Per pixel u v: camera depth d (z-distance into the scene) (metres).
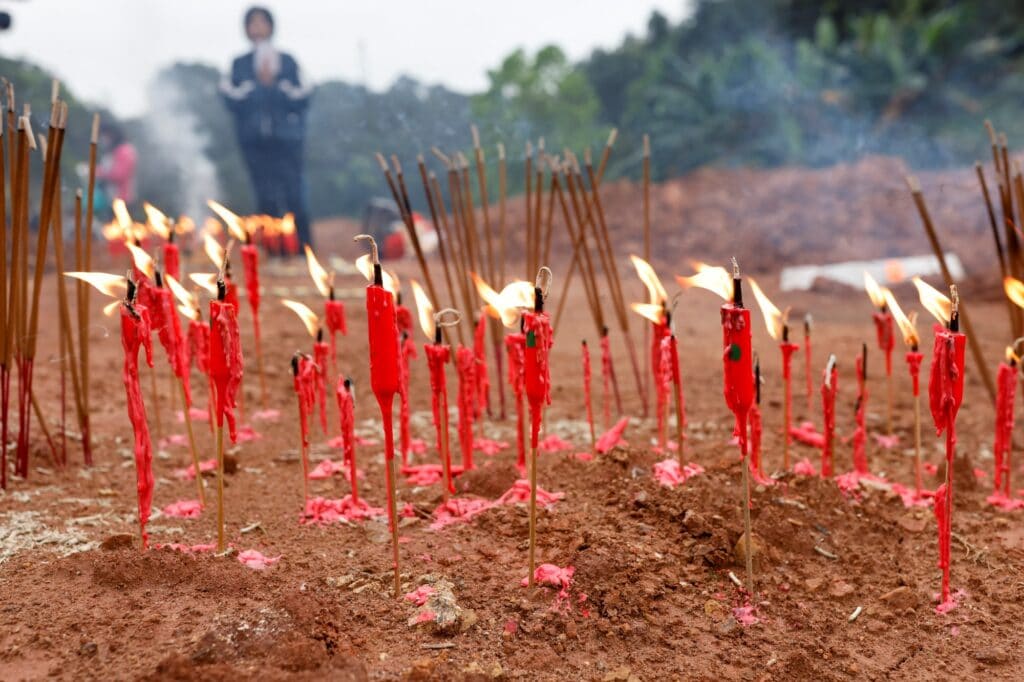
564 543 3.30
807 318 5.20
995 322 9.06
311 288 11.20
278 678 2.45
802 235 14.44
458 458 4.69
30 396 4.24
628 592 3.01
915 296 10.93
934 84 20.91
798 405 5.93
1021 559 3.47
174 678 2.43
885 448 5.04
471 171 18.44
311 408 3.82
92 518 3.70
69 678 2.52
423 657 2.69
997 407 4.11
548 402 2.93
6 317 4.01
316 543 3.46
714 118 22.42
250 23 13.62
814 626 2.99
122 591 2.97
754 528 3.45
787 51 24.36
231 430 3.28
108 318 9.03
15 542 3.41
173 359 3.73
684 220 15.68
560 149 21.47
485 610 2.94
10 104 3.98
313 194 25.17
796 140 20.72
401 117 17.83
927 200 14.27
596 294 4.99
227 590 2.97
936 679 2.74
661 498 3.66
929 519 3.85
